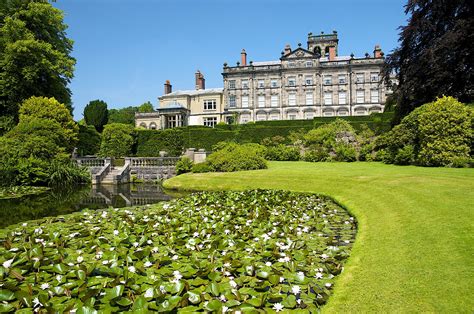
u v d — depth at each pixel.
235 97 51.50
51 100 26.44
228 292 4.00
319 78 48.75
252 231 7.08
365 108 47.28
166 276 4.63
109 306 3.71
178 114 50.94
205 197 11.98
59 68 29.56
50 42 30.50
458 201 7.22
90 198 15.74
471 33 18.50
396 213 7.53
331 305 3.87
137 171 25.27
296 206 9.96
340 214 9.25
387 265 4.74
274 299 3.98
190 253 5.57
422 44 22.91
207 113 53.75
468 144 16.16
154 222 7.81
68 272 4.80
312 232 7.24
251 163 20.05
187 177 19.02
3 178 18.20
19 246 6.02
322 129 29.30
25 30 27.16
